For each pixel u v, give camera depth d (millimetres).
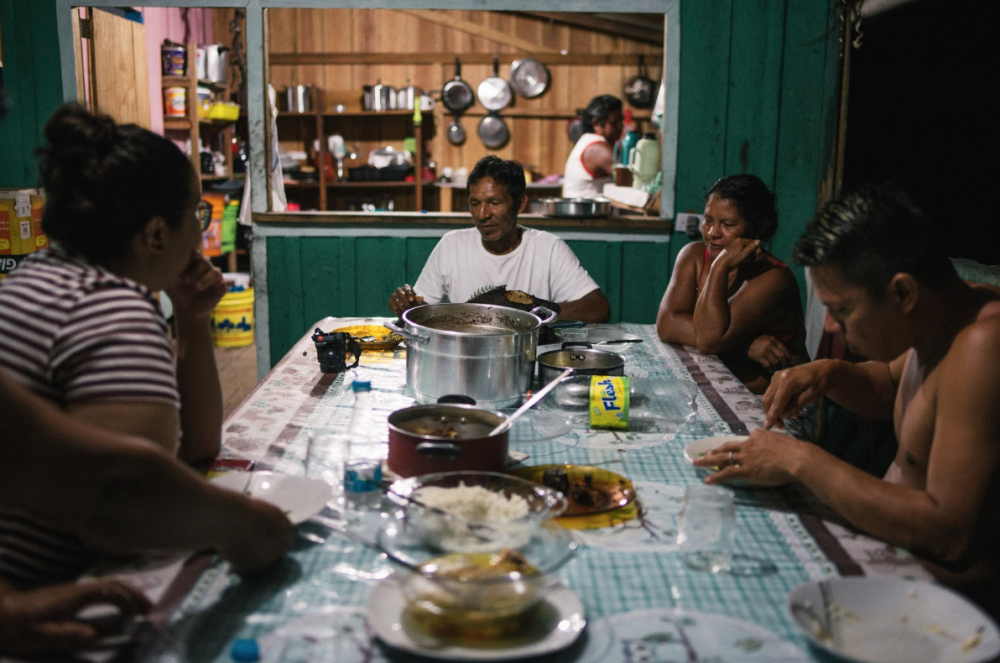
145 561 1081
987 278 2879
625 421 1644
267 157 3920
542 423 1680
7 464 774
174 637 916
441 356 1674
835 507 1213
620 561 1113
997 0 3066
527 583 948
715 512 1144
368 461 1323
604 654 902
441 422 1441
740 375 2424
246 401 1790
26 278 1010
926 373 1307
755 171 3799
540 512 1140
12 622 844
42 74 3867
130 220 1059
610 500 1294
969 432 1158
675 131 3787
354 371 2059
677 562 1110
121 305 984
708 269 2561
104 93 4352
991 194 3123
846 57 3646
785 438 1318
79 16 4008
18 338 958
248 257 6688
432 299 2916
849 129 3770
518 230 2908
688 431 1652
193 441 1409
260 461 1447
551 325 2402
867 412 1621
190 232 1156
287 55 7215
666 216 3852
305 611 977
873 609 976
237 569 1044
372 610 945
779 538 1186
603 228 3873
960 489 1145
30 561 1015
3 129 3898
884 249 1191
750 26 3684
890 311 1222
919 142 3490
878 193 1221
